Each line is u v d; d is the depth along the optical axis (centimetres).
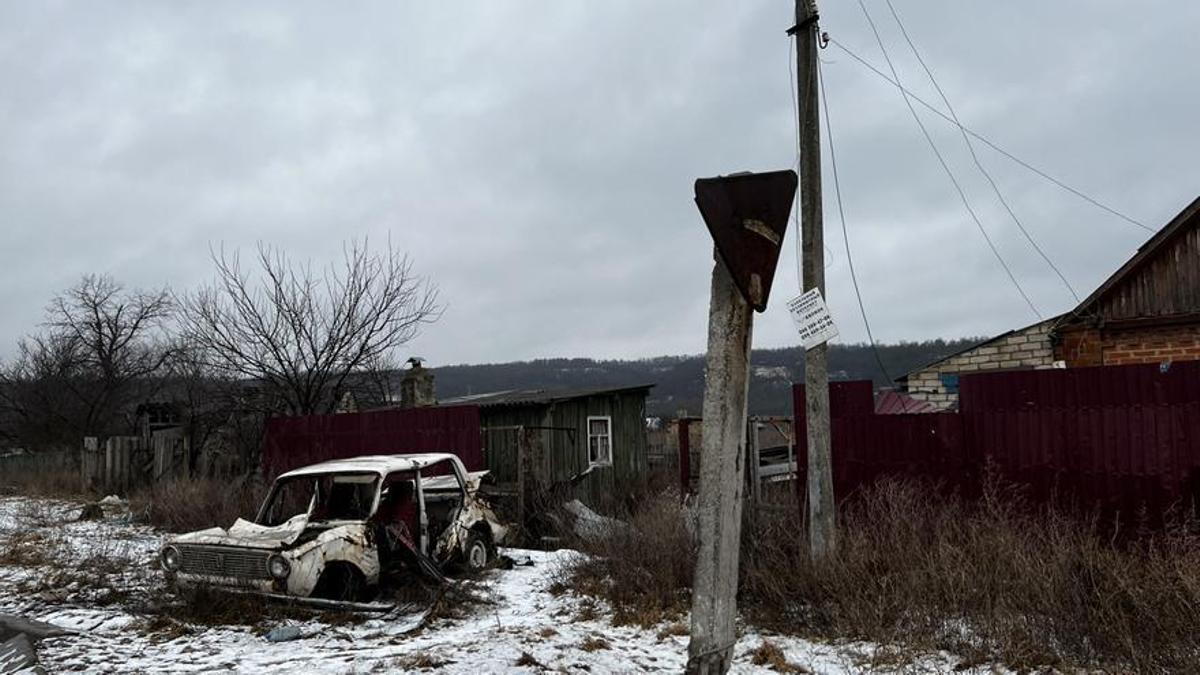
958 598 704
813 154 873
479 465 1484
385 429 1589
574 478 1880
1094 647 625
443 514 1108
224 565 874
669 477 1948
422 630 787
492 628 791
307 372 1991
